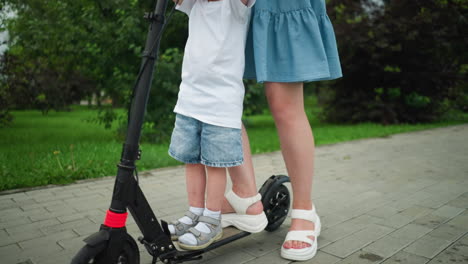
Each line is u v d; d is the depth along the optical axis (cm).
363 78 1369
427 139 788
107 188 368
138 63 841
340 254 200
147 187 374
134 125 147
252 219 203
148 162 496
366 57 1297
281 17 186
